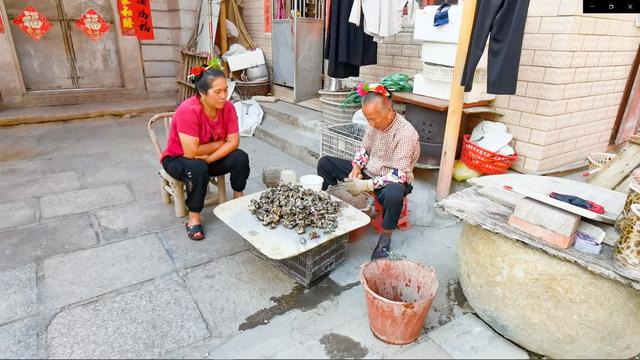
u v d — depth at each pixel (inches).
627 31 129.3
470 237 76.9
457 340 73.7
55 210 120.5
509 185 74.2
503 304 70.7
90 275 90.4
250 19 252.5
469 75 104.3
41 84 241.8
